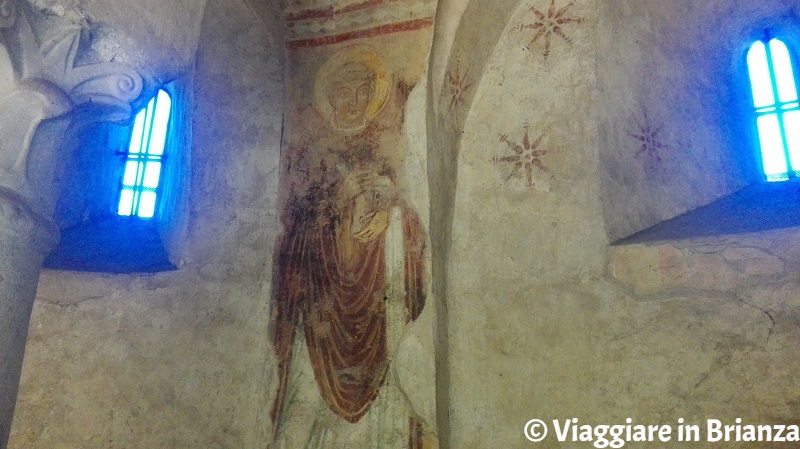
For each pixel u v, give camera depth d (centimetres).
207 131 373
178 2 273
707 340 287
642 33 371
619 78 353
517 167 347
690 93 380
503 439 301
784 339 275
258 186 363
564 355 306
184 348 344
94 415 328
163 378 338
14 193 227
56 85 240
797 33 382
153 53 270
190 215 363
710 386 280
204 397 335
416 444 297
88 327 343
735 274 292
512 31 368
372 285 328
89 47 251
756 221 313
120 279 354
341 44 364
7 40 224
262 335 340
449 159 348
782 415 266
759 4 395
